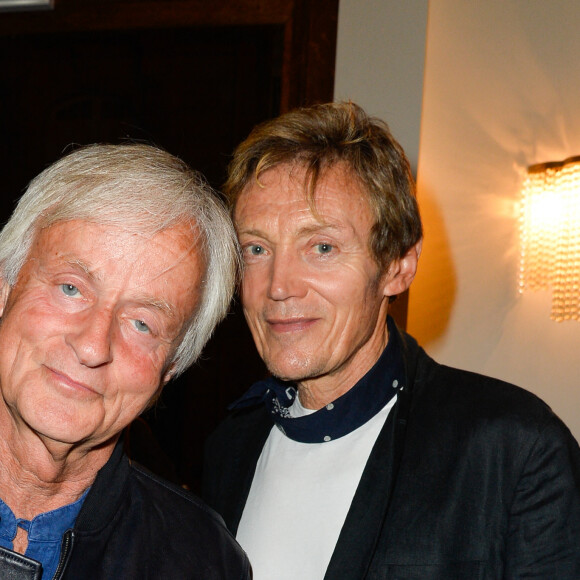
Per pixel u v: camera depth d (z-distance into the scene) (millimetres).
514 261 3051
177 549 1326
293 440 1676
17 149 3807
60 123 3752
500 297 3064
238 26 3352
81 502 1252
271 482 1652
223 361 3469
